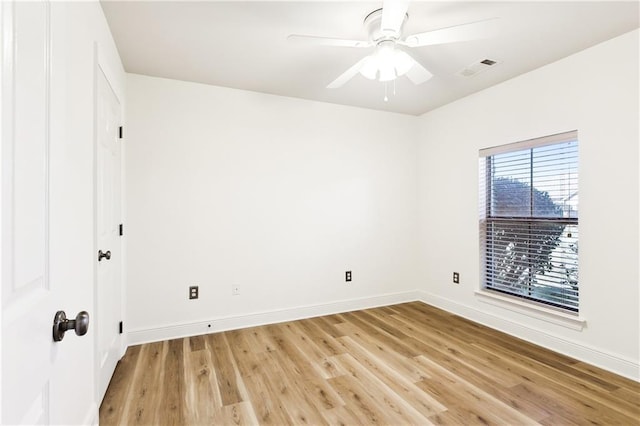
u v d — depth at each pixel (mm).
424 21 1996
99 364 1763
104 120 1909
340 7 1865
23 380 595
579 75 2404
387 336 2891
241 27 2070
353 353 2545
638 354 2104
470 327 3113
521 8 1870
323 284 3518
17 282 578
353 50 2357
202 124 2973
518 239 2930
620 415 1772
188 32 2123
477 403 1887
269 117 3248
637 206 2111
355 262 3693
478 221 3244
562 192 2562
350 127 3656
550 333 2609
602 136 2277
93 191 1578
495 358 2453
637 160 2109
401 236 3961
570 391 2002
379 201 3826
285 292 3326
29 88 638
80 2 1381
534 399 1924
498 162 3117
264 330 3047
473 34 1710
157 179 2814
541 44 2289
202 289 2973
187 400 1917
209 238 3000
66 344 1079
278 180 3289
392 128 3902
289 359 2441
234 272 3100
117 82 2330
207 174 2992
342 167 3615
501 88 2992
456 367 2312
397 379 2152
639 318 2102
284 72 2736
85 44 1462
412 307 3779
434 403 1890
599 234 2305
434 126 3795
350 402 1900
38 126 683
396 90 3178
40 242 690
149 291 2783
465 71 2729
